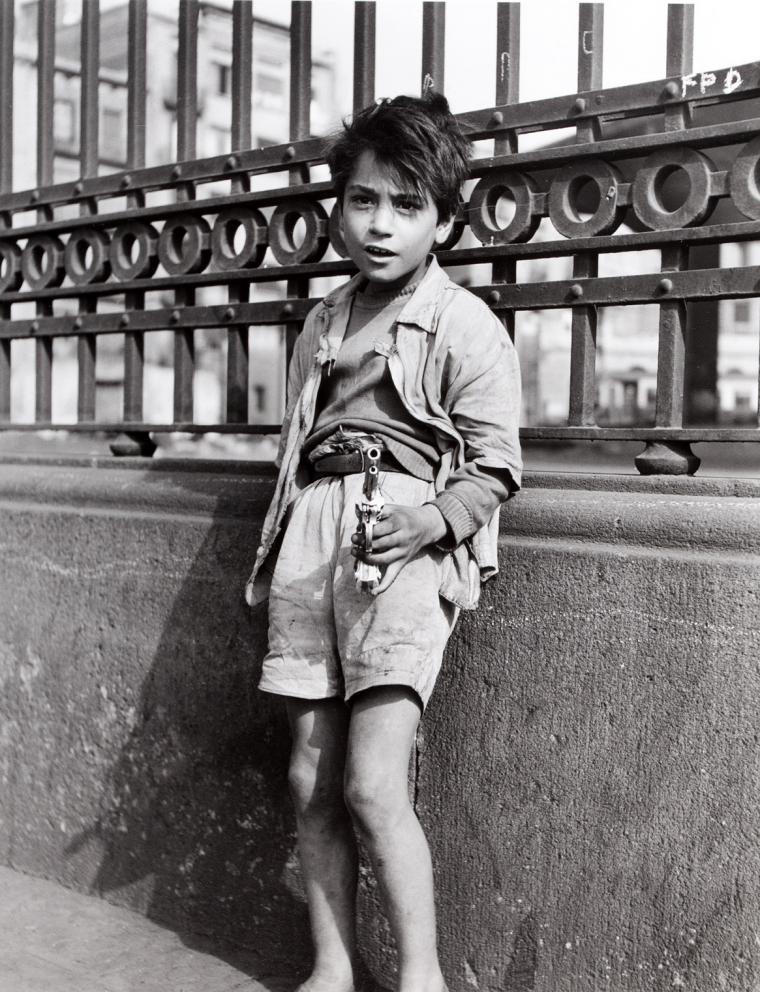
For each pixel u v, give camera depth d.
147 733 2.52
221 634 2.39
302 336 2.10
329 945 1.99
